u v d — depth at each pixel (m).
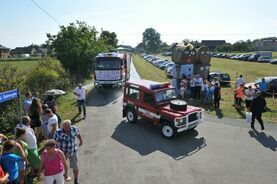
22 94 13.12
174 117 10.95
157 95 11.98
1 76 13.07
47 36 30.91
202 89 18.08
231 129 12.50
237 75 35.56
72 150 7.21
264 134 11.78
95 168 8.73
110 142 10.97
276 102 17.88
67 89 22.38
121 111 16.03
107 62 23.50
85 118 14.52
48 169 6.02
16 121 12.18
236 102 16.27
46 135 10.11
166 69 36.28
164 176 8.24
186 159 9.41
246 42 123.31
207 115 14.86
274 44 124.81
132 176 8.24
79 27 33.91
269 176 8.23
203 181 7.96
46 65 22.05
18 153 6.58
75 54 30.39
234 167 8.80
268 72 39.81
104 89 24.50
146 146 10.56
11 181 6.09
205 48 20.41
